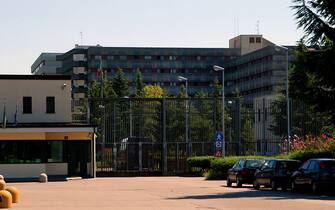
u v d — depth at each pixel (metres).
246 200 27.73
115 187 42.34
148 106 72.56
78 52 160.88
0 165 55.47
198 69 158.75
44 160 56.28
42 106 59.25
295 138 60.97
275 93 121.06
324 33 37.88
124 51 156.50
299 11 38.59
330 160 31.94
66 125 56.38
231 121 71.31
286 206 24.02
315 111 39.81
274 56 128.88
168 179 55.94
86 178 58.06
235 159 52.97
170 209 23.64
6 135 55.75
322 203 25.31
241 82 146.00
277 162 36.53
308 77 38.78
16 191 28.22
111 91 110.38
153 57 157.50
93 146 59.12
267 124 77.94
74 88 159.88
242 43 159.38
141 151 66.31
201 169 63.62
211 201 27.62
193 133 72.31
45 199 30.39
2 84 58.78
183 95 111.50
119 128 69.31
